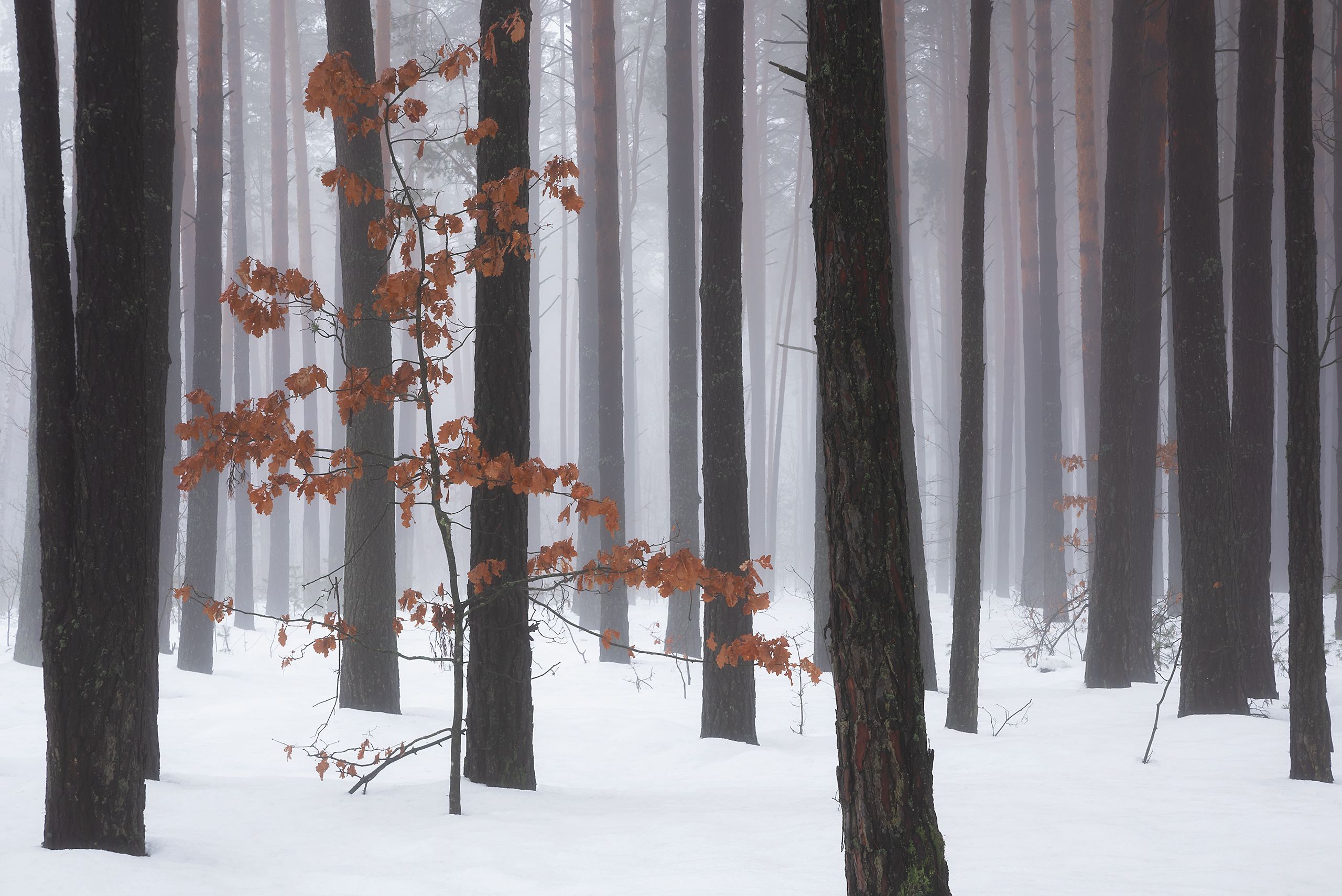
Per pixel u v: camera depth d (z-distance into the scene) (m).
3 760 7.48
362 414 11.46
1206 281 12.81
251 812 6.02
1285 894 4.67
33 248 5.17
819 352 4.28
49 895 4.24
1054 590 26.80
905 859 3.97
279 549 26.31
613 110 20.86
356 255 11.82
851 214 4.23
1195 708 11.97
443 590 6.66
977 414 11.36
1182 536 12.48
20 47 5.18
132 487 5.14
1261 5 14.48
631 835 5.68
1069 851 5.52
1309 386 8.07
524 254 7.16
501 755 7.28
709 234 11.34
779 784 8.21
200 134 17.34
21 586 14.59
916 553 15.41
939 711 12.61
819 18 4.32
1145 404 17.14
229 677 14.20
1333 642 19.55
